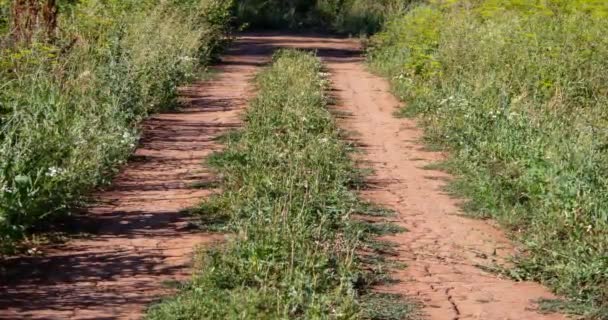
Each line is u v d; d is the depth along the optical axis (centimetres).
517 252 1043
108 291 859
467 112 1647
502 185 1254
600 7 1952
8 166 1036
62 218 1089
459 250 1050
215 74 2550
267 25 4516
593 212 1070
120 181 1291
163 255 971
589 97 1647
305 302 819
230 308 790
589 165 1185
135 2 2528
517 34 1903
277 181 1195
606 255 932
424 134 1725
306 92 2006
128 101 1672
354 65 2991
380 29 3809
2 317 784
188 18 2762
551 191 1143
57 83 1447
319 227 992
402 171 1437
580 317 855
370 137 1708
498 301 890
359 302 853
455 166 1444
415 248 1049
